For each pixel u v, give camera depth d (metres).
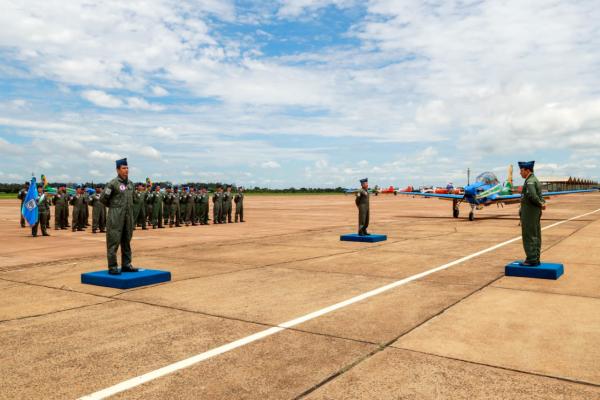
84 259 9.81
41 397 3.03
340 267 8.57
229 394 3.07
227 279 7.38
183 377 3.37
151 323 4.84
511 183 25.83
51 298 6.05
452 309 5.36
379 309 5.38
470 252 10.66
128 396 3.04
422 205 48.94
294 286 6.80
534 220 7.48
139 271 7.33
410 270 8.19
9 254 10.66
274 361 3.70
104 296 6.16
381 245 12.20
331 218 25.61
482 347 4.00
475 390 3.12
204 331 4.54
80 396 3.05
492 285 6.78
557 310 5.29
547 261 9.09
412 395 3.04
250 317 5.07
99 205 17.17
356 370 3.49
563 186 100.00
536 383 3.23
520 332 4.44
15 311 5.36
